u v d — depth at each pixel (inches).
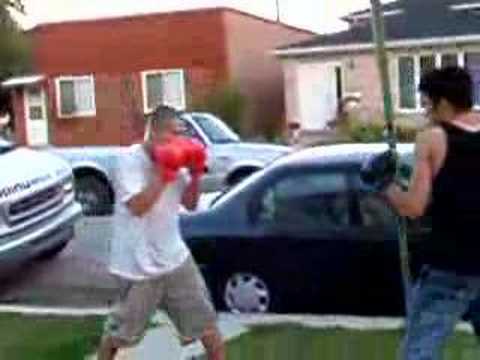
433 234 220.4
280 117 1621.6
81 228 621.6
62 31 1633.9
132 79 1601.9
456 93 217.8
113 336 268.1
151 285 262.8
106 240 561.3
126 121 1600.6
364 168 230.4
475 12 1472.7
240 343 321.1
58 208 479.5
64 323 363.3
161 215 261.4
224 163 790.5
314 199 358.0
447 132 216.2
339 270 350.6
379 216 343.9
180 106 1553.9
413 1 1561.3
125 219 262.5
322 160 359.9
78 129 1627.7
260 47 1620.3
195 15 1574.8
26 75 1658.5
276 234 360.8
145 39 1593.3
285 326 338.3
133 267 262.2
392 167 227.0
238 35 1588.3
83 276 467.2
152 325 332.8
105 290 439.5
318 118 1529.3
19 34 1676.9
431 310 220.7
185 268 265.6
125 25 1601.9
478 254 217.3
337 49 1496.1
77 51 1624.0
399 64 1444.4
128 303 264.5
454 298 219.3
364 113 1430.9
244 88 1592.0
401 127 1104.8
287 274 359.6
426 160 216.5
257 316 353.1
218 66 1569.9
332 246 351.3
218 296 370.6
